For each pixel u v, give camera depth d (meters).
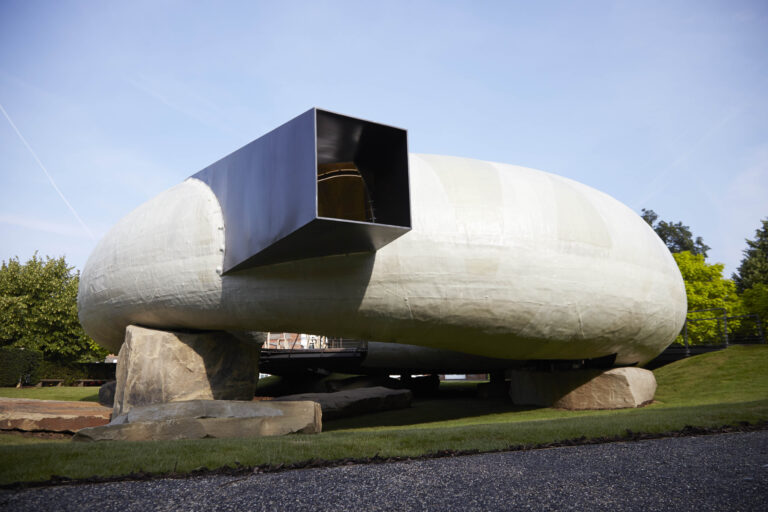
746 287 49.16
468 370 23.77
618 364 14.41
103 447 5.86
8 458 5.09
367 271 10.25
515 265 10.77
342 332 11.33
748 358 17.16
